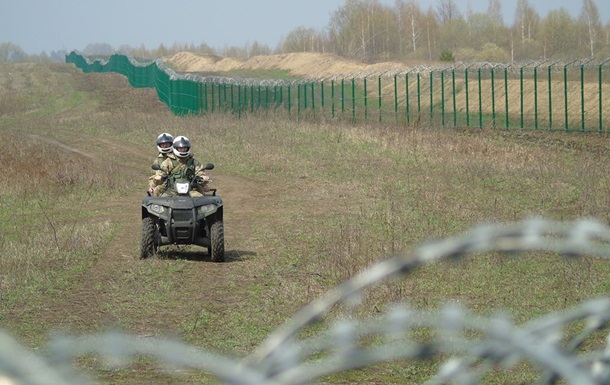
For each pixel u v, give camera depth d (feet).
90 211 234.38
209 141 396.57
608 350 21.62
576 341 21.99
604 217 192.24
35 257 159.94
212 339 107.24
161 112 631.56
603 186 238.27
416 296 124.06
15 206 241.35
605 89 477.36
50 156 324.60
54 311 122.31
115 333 15.97
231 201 255.29
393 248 157.99
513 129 409.69
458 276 135.33
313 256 163.12
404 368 88.89
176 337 106.83
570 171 272.72
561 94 495.82
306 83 498.69
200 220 161.07
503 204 222.48
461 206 218.18
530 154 315.99
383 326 17.54
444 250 17.87
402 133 371.15
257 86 544.21
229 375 16.22
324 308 17.95
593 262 142.41
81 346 15.75
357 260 150.51
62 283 139.44
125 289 135.85
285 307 123.13
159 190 167.63
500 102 524.11
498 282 133.39
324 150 353.31
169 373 86.69
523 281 133.80
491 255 143.02
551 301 122.01
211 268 153.79
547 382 19.22
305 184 282.77
